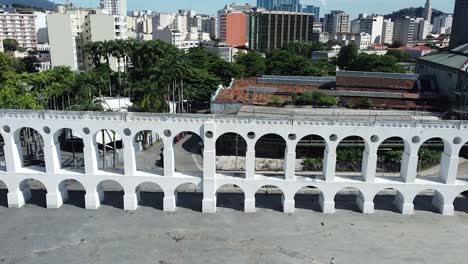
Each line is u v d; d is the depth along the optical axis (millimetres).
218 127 50750
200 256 43969
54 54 141875
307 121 50156
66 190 56781
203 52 136250
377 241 47219
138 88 85688
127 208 54094
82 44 145000
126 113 50344
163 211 53906
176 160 73250
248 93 91500
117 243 46219
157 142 84500
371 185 52656
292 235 48312
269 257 43938
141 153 77312
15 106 63906
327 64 148875
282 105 83250
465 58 86875
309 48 196125
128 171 52688
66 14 138750
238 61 140000
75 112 50656
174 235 48000
